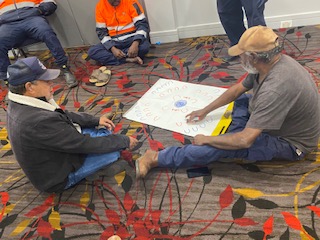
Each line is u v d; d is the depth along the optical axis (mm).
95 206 1596
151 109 2111
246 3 2125
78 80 2664
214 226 1402
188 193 1565
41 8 2670
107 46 2691
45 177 1550
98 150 1567
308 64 2275
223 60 2527
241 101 1759
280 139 1485
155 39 2947
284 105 1258
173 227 1433
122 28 2701
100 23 2697
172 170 1695
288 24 2740
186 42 2900
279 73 1242
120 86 2467
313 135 1460
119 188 1661
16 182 1825
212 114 1910
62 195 1686
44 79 1397
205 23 2854
